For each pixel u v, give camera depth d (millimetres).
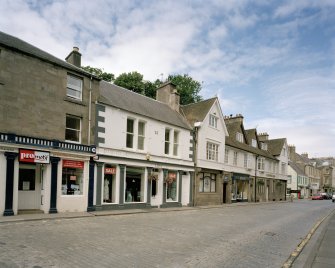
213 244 9305
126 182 19062
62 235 9461
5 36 14766
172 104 27047
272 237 11023
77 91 16469
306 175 71750
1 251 7227
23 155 13414
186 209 21250
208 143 27188
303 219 17984
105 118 17484
